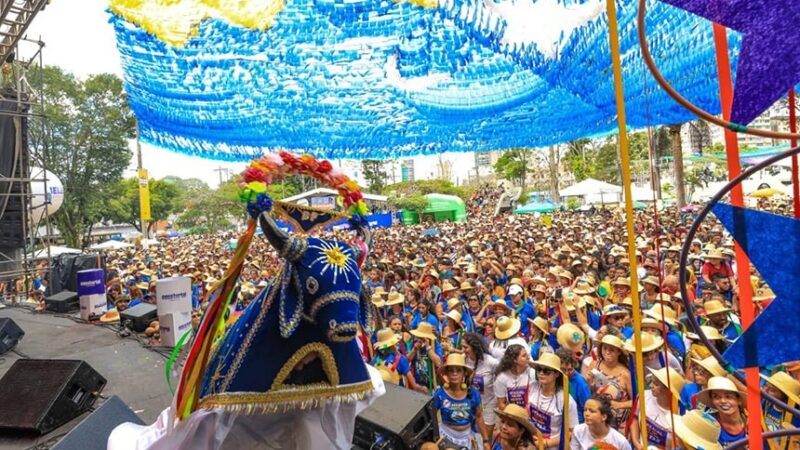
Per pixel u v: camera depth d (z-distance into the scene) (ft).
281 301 6.82
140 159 79.46
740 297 4.62
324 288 6.79
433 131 22.08
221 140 19.38
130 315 25.11
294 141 20.10
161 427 7.98
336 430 7.48
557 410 16.30
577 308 25.61
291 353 6.99
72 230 125.49
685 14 14.90
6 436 12.59
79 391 13.91
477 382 19.84
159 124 18.78
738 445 4.76
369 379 7.91
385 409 12.25
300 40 15.72
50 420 12.88
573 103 21.31
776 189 72.13
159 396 15.65
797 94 5.28
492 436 18.60
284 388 6.97
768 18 4.15
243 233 7.36
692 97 18.89
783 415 12.85
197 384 7.24
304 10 14.90
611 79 17.46
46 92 111.14
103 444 10.34
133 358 19.94
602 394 16.38
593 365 20.11
